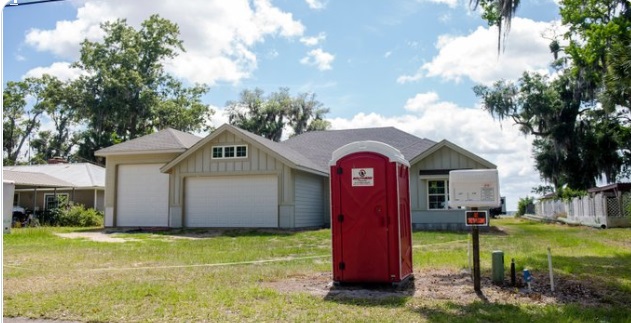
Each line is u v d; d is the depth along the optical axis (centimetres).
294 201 2291
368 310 625
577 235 1917
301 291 762
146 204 2516
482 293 732
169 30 5134
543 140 4244
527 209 5169
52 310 636
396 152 825
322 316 592
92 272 983
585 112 3684
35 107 5859
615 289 757
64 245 1584
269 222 2273
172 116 4988
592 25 1972
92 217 2891
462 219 2330
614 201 2542
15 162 5934
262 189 2300
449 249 1384
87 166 3675
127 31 5025
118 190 2566
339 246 816
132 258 1225
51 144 6059
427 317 585
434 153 2369
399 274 788
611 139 3516
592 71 2225
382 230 801
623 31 1878
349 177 823
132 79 4831
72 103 5025
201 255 1279
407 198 882
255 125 5722
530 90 4044
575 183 3875
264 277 898
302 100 5828
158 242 1689
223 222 2333
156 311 623
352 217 815
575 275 891
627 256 1190
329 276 912
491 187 725
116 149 2534
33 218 2834
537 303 666
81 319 594
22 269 1033
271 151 2250
